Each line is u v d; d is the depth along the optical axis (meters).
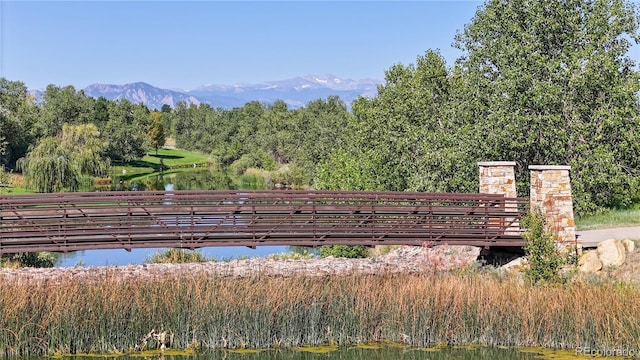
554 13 27.05
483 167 22.59
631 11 26.56
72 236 20.34
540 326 15.22
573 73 25.92
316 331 15.53
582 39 26.81
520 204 21.78
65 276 17.64
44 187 52.03
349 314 15.65
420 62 37.41
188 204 20.05
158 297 15.27
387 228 20.59
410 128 33.25
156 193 19.89
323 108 93.50
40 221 21.16
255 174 82.25
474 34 29.94
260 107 119.62
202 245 19.89
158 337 14.97
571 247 19.55
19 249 19.11
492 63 29.25
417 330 15.56
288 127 85.75
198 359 14.42
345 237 20.89
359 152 39.12
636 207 28.81
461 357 14.60
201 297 15.52
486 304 15.58
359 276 17.64
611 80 25.94
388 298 15.98
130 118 113.81
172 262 23.73
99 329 14.73
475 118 28.77
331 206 20.56
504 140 26.28
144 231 19.80
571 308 15.14
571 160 26.06
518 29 27.17
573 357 14.43
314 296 15.88
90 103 107.81
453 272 19.09
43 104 102.94
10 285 15.38
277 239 20.25
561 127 26.06
